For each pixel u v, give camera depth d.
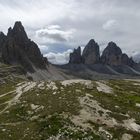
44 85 88.25
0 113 57.56
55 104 53.34
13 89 99.50
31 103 59.72
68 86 79.94
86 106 51.53
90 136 39.25
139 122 47.72
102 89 79.81
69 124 42.47
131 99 73.56
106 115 48.66
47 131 40.28
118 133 41.81
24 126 44.00
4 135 40.47
